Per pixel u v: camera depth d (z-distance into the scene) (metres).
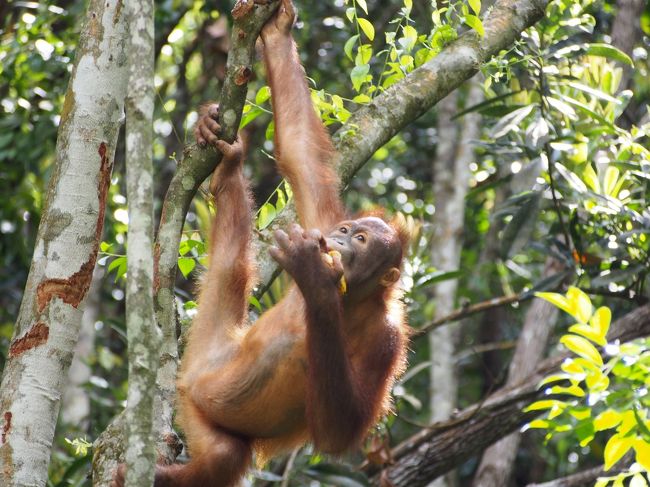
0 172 16.16
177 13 16.98
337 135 9.46
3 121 15.63
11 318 17.00
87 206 7.23
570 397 12.86
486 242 18.44
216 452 7.82
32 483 6.81
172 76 19.53
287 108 9.04
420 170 20.70
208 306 8.27
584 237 12.60
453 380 16.34
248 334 8.18
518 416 13.16
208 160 7.39
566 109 11.05
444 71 9.67
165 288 7.22
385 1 19.06
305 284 7.28
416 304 17.73
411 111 9.61
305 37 18.64
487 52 9.81
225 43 16.22
